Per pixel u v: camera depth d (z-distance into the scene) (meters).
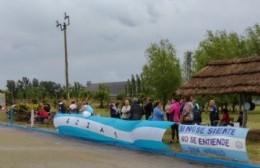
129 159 15.00
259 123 34.22
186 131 15.61
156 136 16.75
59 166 13.41
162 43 63.38
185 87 22.41
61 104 30.98
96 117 21.09
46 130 26.38
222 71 21.94
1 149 17.75
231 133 13.80
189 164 13.94
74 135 22.77
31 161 14.43
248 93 20.58
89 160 14.70
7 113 41.94
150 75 62.88
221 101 47.81
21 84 112.50
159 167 13.30
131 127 18.30
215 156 14.56
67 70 36.38
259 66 20.53
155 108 18.72
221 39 58.53
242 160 13.60
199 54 58.59
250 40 52.22
